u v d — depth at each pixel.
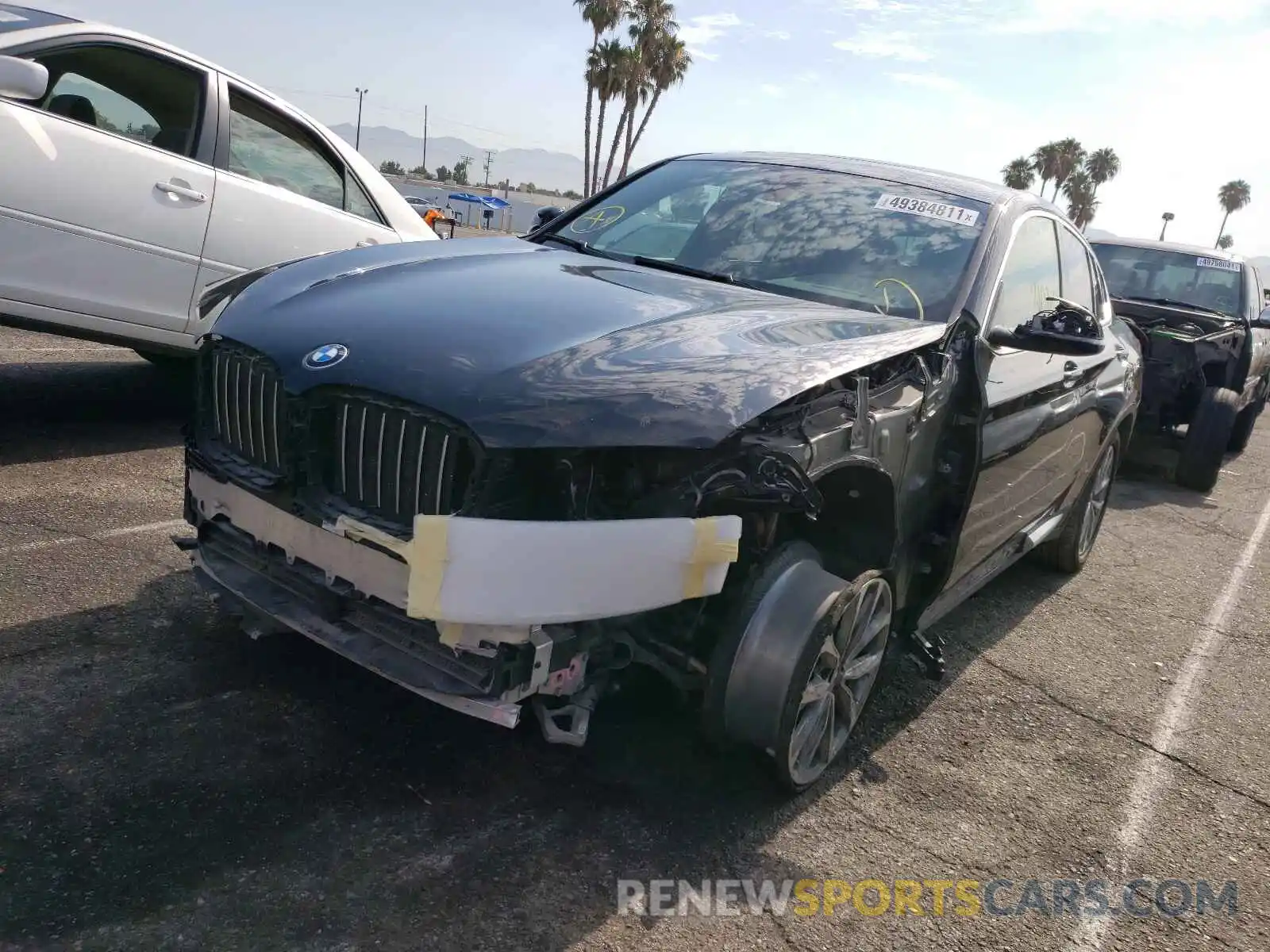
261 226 5.57
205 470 2.89
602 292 2.95
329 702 3.05
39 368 6.71
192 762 2.66
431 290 2.86
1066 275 4.59
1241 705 4.13
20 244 4.64
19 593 3.47
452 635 2.30
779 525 2.73
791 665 2.56
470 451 2.28
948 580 3.39
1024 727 3.67
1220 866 2.94
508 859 2.47
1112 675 4.27
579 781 2.82
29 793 2.45
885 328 3.05
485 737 2.97
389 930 2.19
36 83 4.45
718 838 2.68
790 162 4.27
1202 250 9.55
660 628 2.62
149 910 2.14
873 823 2.89
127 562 3.84
